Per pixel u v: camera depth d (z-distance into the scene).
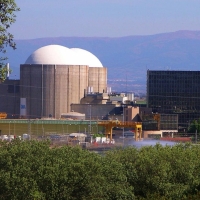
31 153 148.88
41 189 142.75
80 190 146.25
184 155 174.00
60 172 143.88
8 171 143.62
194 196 156.75
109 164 156.50
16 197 140.88
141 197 157.88
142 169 165.00
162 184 162.50
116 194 152.50
